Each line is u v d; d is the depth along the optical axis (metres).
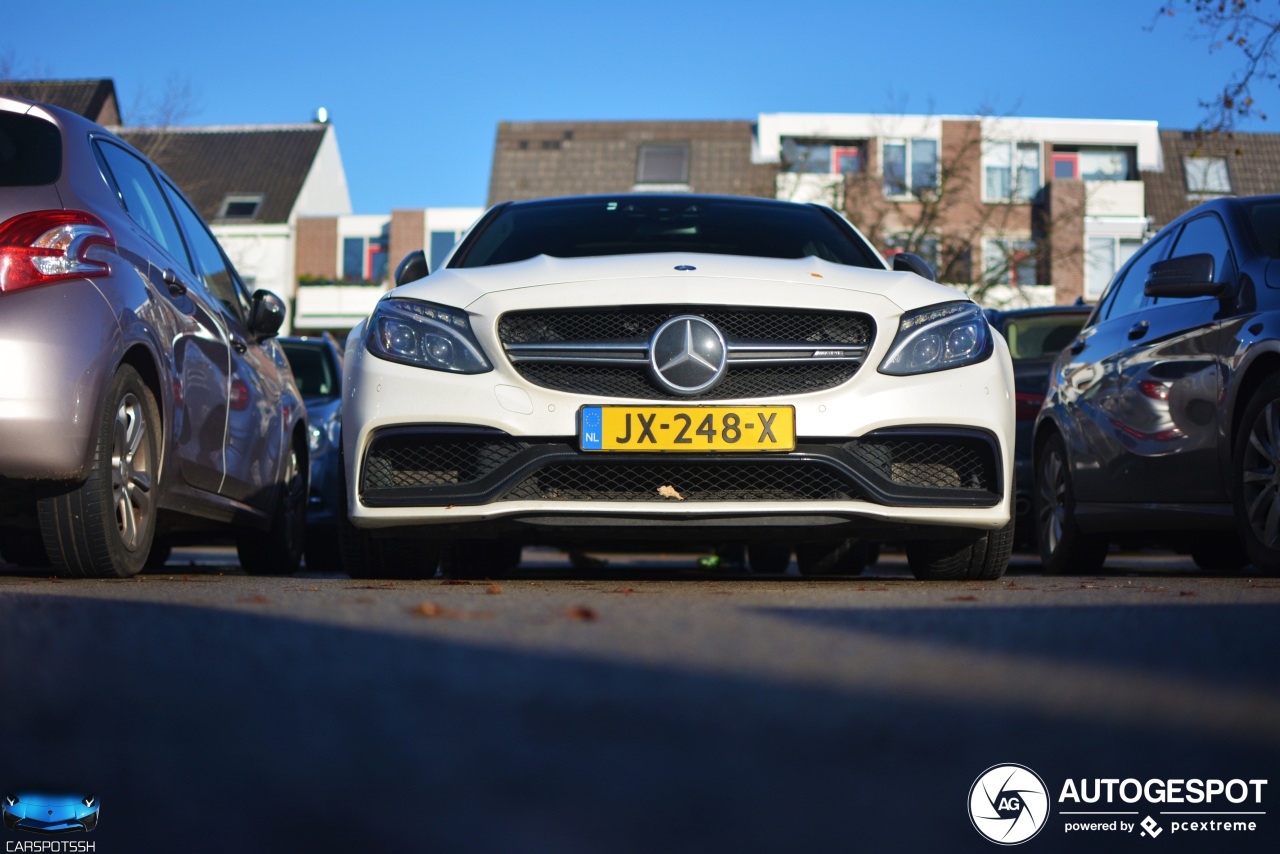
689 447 3.64
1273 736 0.87
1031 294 35.69
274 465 5.58
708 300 3.72
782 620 1.89
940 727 0.93
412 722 0.97
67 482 3.61
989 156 38.94
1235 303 4.61
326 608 2.08
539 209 4.94
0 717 1.00
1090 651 1.46
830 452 3.69
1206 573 5.68
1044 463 6.20
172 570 5.91
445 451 3.75
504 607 2.15
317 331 38.56
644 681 1.19
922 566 4.23
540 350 3.71
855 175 30.30
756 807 0.67
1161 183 39.53
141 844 0.59
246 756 0.83
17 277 3.53
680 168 39.41
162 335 4.05
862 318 3.79
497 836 0.59
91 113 36.31
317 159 40.88
